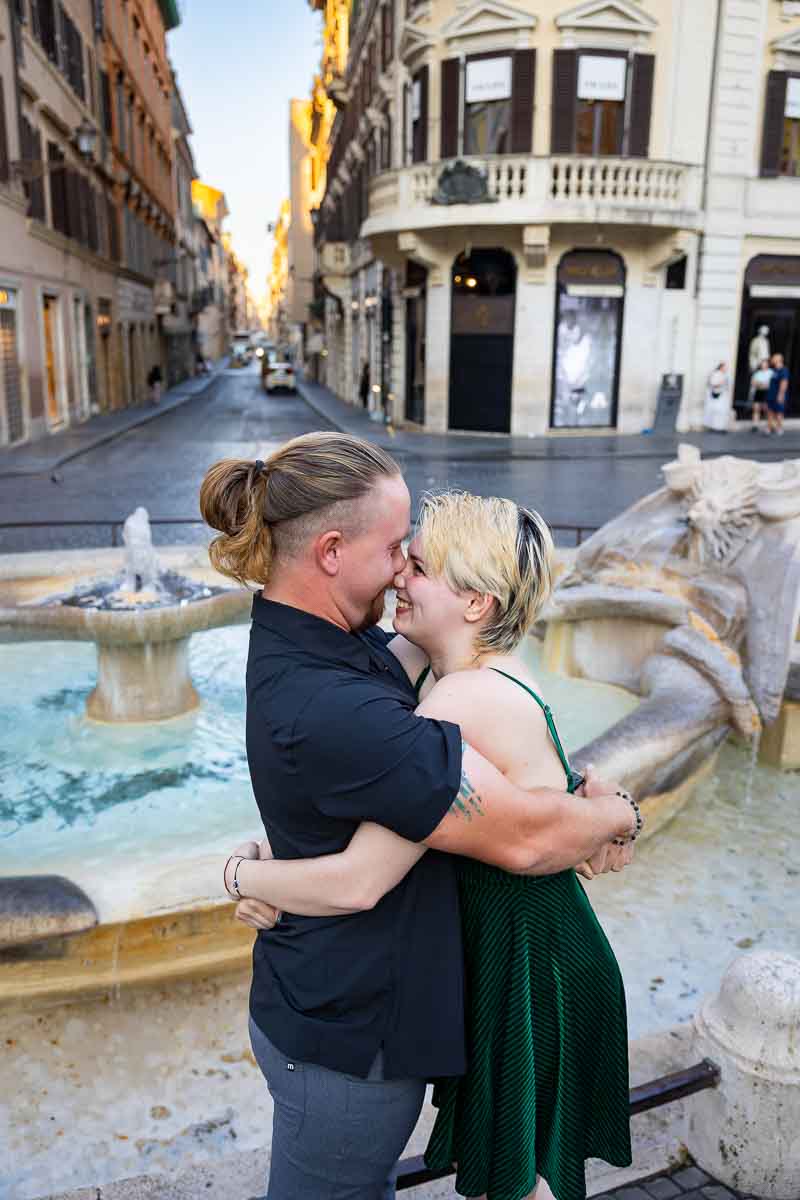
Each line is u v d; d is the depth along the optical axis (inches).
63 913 121.2
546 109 861.8
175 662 237.8
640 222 858.1
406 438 911.7
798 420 999.6
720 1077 91.0
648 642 241.0
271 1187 65.1
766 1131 89.5
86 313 1191.6
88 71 1203.2
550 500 560.7
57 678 266.5
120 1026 123.7
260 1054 62.5
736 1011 91.5
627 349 933.2
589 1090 69.6
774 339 978.1
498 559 61.6
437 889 60.1
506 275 914.7
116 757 215.0
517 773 60.8
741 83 893.2
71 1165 104.3
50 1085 114.7
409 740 54.4
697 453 249.9
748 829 184.1
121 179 1416.1
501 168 855.7
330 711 54.8
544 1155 67.0
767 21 890.7
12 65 844.0
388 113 1069.8
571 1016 66.1
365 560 58.6
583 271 910.4
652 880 166.2
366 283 1301.7
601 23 841.5
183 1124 109.8
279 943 60.3
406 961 58.7
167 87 2140.7
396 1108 60.7
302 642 58.1
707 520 229.3
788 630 205.0
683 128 893.8
